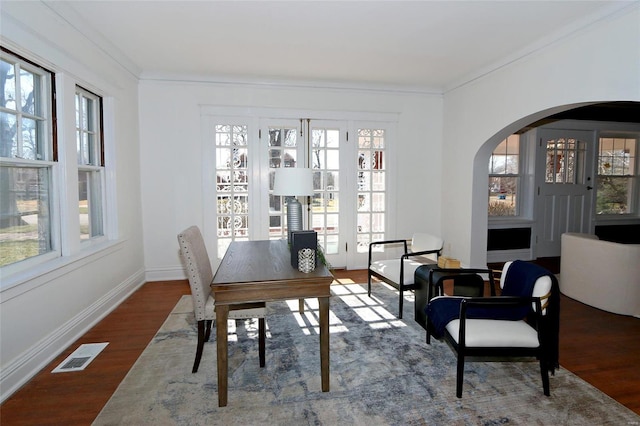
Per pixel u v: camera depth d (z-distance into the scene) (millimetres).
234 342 2598
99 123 3248
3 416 1766
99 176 3279
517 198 5387
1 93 2047
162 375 2143
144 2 2428
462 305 1888
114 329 2812
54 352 2348
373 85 4473
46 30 2314
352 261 4656
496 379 2100
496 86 3693
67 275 2510
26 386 2020
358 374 2154
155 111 4031
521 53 3283
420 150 4723
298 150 4387
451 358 2354
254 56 3482
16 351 2004
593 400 1887
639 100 2316
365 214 4680
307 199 4480
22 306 2049
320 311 1921
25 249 2258
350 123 4508
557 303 2033
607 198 5703
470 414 1781
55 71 2457
